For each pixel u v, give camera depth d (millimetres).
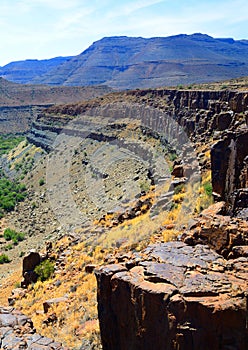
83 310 18141
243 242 12016
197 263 11094
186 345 9406
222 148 22109
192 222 14633
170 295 9875
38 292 25094
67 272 25688
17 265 47219
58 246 32188
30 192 86188
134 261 12109
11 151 136875
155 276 10672
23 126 197250
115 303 11570
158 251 12125
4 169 120312
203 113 63062
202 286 9930
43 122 130500
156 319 10117
